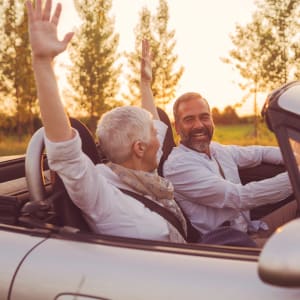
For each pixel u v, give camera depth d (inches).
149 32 1144.2
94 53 1116.5
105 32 1117.1
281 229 56.8
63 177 81.2
